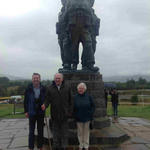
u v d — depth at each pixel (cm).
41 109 396
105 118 571
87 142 400
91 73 588
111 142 467
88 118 394
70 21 571
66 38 620
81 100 396
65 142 380
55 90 378
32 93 398
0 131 668
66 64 621
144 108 1437
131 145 459
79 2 568
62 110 372
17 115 1153
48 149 438
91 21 606
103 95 591
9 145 486
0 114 1213
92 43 646
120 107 1574
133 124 749
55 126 379
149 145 460
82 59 659
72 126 511
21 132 643
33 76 400
